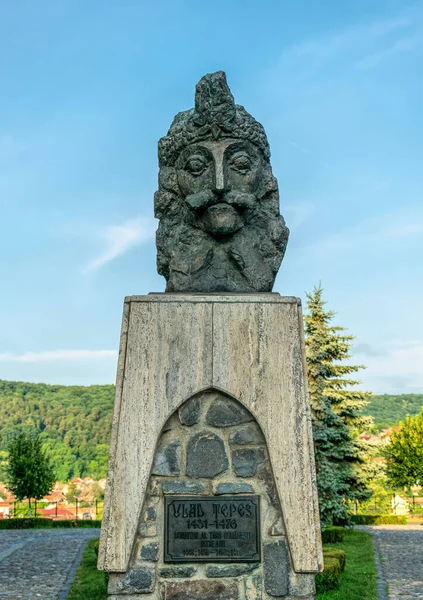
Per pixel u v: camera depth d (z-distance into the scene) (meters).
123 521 4.86
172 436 5.06
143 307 5.13
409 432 35.56
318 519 4.91
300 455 4.98
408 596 11.19
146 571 4.85
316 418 20.50
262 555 4.93
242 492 5.00
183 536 4.92
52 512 42.72
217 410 5.10
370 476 23.83
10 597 10.66
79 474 61.97
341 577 12.37
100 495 50.78
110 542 4.84
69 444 66.12
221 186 5.46
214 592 4.86
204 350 5.09
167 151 5.86
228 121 5.57
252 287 5.62
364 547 17.97
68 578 12.41
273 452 4.98
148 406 5.00
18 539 20.38
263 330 5.14
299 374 5.09
